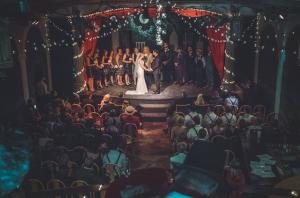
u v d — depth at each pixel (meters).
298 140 9.38
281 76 13.13
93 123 11.57
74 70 17.14
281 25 12.99
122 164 8.27
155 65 17.06
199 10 16.47
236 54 17.64
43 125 10.77
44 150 8.45
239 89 17.16
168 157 11.41
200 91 17.59
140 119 13.87
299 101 11.79
